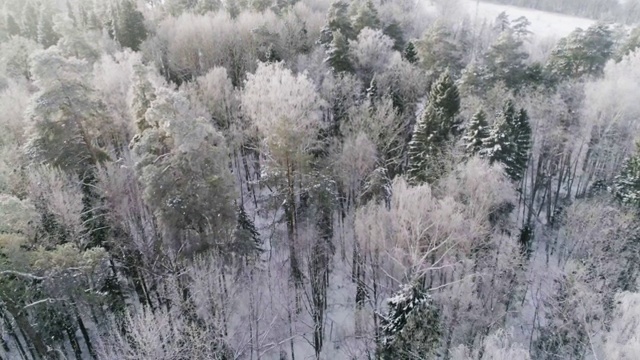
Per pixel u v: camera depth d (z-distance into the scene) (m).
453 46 52.78
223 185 28.12
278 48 52.00
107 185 29.48
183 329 25.12
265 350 29.52
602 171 44.38
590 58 50.44
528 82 47.81
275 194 34.09
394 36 60.03
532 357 31.84
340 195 38.44
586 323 28.58
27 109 30.91
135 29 54.91
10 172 27.91
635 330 26.36
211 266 25.23
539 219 43.56
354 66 49.22
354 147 34.72
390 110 39.16
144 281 29.11
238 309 29.69
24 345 29.25
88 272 24.30
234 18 61.81
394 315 28.02
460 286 28.70
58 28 52.56
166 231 27.23
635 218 35.06
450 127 39.12
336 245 38.12
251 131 36.88
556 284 34.19
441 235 29.97
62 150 31.08
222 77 40.88
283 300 32.91
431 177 35.03
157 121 27.97
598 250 33.59
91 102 32.03
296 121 33.28
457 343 29.19
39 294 23.61
